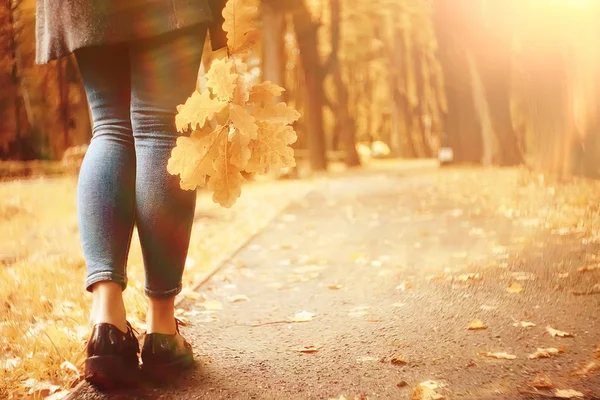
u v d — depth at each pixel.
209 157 1.91
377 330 2.64
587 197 6.26
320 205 9.20
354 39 27.12
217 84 1.88
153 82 2.05
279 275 4.18
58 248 5.70
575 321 2.60
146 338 2.10
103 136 2.12
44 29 2.16
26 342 2.62
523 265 3.79
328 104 27.61
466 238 5.20
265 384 2.03
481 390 1.89
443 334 2.53
